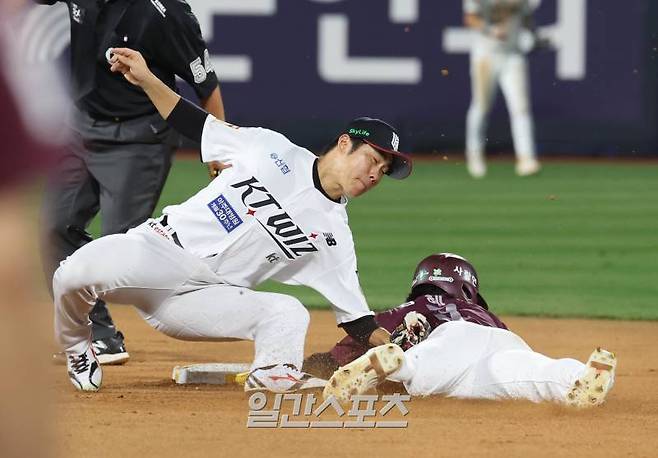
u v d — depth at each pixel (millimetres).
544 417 15547
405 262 41281
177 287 16531
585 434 14422
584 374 15711
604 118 73562
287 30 70875
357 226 49938
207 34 70688
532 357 16328
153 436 13883
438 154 74062
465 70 72000
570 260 42344
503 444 13609
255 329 16828
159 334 27234
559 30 72500
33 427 3566
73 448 13023
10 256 3531
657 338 27531
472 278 18719
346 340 18203
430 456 12828
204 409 16047
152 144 21594
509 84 67562
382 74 71688
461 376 16391
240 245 16688
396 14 71562
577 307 32969
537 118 73875
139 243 16359
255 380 16453
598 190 61406
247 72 71062
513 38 67062
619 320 30828
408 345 17062
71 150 21625
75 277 16250
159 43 20953
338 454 12891
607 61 72812
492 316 17844
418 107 72625
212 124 17250
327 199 16688
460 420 15188
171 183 59500
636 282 38000
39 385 3588
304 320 16828
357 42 71438
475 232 48594
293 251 16812
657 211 54656
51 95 3820
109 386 18719
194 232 16656
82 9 20891
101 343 22031
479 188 62375
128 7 20719
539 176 66875
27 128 3543
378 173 16531
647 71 72812
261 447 13273
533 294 35406
